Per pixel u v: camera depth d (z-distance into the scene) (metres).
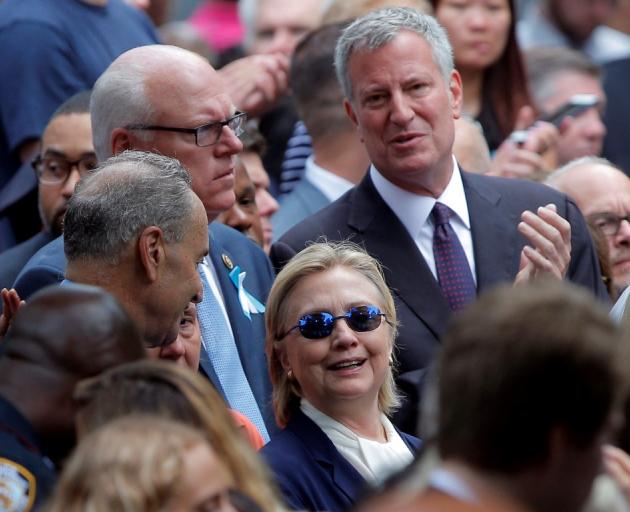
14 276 17.11
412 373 16.17
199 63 15.93
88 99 17.62
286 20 26.16
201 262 14.34
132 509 8.43
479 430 8.05
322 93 19.91
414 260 16.78
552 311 8.07
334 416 14.13
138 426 8.80
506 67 23.47
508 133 23.31
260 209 20.25
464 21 23.12
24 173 19.06
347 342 14.12
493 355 8.04
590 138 23.77
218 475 8.73
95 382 9.96
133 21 21.52
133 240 13.28
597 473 8.17
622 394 8.23
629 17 30.59
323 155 20.06
